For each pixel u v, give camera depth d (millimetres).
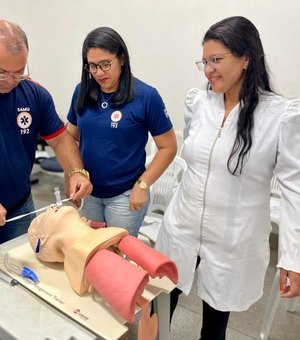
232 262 1145
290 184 980
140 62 2787
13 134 1215
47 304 845
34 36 3336
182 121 2723
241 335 1733
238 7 2250
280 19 2135
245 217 1098
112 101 1347
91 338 746
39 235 958
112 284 792
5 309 821
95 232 916
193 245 1199
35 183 3469
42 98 1280
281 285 963
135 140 1404
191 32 2479
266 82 1017
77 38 3072
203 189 1113
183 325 1776
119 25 2791
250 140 1001
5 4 3090
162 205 2068
